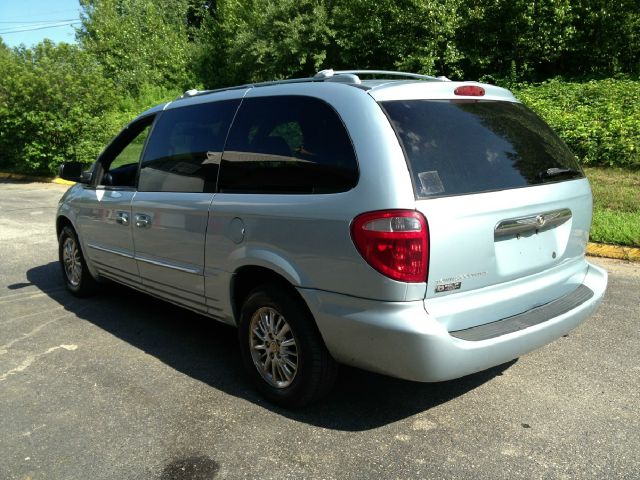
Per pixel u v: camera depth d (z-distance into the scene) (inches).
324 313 119.6
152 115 180.7
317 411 134.8
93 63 680.4
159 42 1075.3
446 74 703.1
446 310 112.7
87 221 202.8
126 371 158.9
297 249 123.3
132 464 115.7
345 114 121.2
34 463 116.7
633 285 218.5
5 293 233.5
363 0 669.3
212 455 118.2
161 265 165.5
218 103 155.4
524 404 135.1
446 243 111.0
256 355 140.6
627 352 161.3
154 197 165.6
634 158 392.5
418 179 111.3
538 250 129.0
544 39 641.6
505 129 132.5
